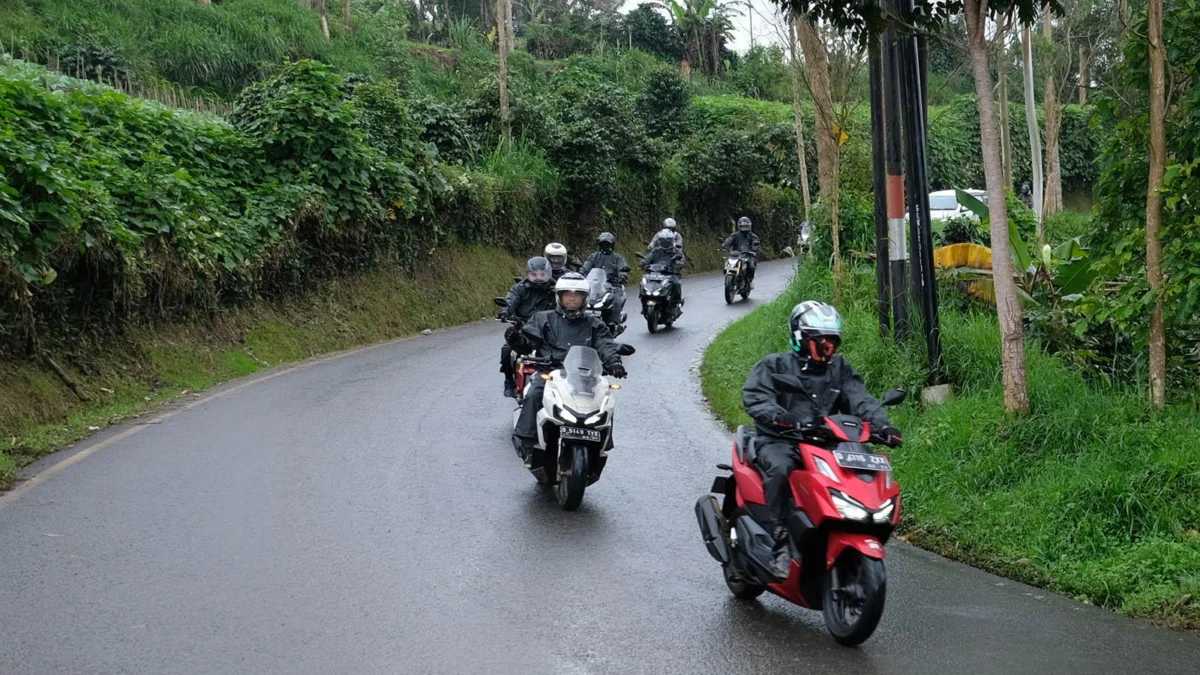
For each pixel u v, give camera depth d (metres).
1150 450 8.04
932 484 8.55
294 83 19.31
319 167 18.88
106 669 4.98
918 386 10.66
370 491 8.47
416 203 21.30
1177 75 9.38
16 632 5.38
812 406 6.22
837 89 15.73
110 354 12.81
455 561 6.86
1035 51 28.98
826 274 16.03
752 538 6.11
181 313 14.77
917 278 11.09
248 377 14.45
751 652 5.52
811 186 41.16
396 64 35.25
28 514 7.47
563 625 5.82
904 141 11.09
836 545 5.52
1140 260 9.49
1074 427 8.62
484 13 53.38
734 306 24.36
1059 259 12.85
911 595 6.63
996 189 8.89
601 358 9.08
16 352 11.19
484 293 23.86
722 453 10.41
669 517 8.17
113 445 9.83
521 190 27.08
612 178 30.25
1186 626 6.16
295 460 9.38
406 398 12.69
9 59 17.05
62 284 12.24
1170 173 8.66
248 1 32.59
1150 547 6.99
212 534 7.18
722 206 38.97
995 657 5.57
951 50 39.44
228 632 5.51
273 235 17.17
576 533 7.63
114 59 24.16
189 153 17.00
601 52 46.78
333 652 5.30
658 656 5.43
